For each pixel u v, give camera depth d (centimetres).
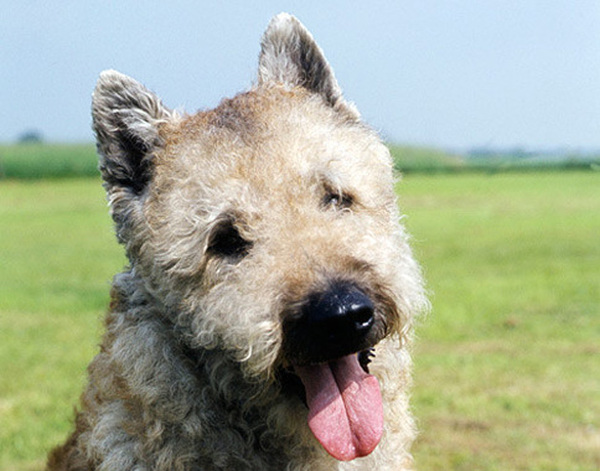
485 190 596
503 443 104
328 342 58
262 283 61
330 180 64
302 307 59
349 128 70
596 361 141
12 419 114
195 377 63
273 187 63
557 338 159
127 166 69
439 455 100
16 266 275
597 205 461
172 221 64
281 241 62
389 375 65
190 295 63
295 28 75
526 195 541
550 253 284
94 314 191
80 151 878
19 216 456
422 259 274
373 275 61
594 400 119
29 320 184
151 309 65
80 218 443
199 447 63
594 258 270
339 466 64
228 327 61
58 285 234
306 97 71
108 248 323
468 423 111
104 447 64
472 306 190
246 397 63
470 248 300
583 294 204
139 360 63
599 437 106
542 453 101
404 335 63
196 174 64
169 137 68
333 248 61
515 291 210
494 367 138
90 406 68
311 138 65
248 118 66
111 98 68
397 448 67
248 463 63
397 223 69
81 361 147
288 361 60
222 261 63
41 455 102
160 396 62
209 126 67
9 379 135
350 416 60
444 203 492
